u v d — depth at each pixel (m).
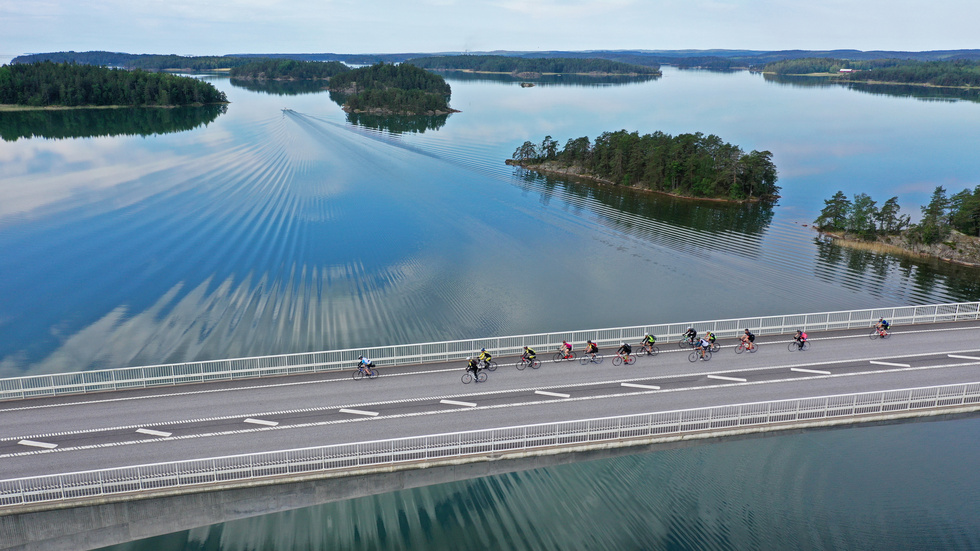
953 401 39.75
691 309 75.69
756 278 88.50
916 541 37.12
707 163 146.62
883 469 44.19
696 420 36.38
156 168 170.50
